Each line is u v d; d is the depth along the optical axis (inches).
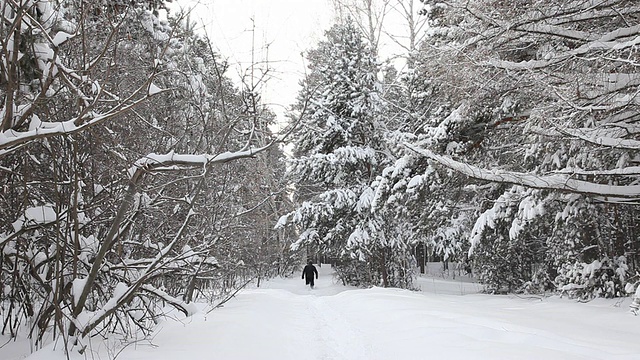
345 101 938.7
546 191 497.7
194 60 309.1
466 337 250.7
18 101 196.1
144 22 274.2
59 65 184.7
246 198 501.4
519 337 251.0
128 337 263.1
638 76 353.7
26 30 191.3
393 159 910.4
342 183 951.6
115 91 257.8
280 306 475.5
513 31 410.0
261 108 284.8
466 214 795.4
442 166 500.7
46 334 256.7
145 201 283.0
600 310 396.5
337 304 508.4
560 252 559.2
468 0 411.5
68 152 233.8
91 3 201.9
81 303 218.4
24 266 250.2
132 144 271.9
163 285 426.6
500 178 431.8
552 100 410.6
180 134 338.6
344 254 922.1
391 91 1044.5
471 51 439.2
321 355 249.3
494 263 700.7
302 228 940.0
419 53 528.7
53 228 239.3
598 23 419.5
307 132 927.0
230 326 295.4
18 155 238.8
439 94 581.6
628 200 446.0
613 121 389.7
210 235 361.1
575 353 219.3
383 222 868.0
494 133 612.1
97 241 262.1
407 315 341.1
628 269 490.0
